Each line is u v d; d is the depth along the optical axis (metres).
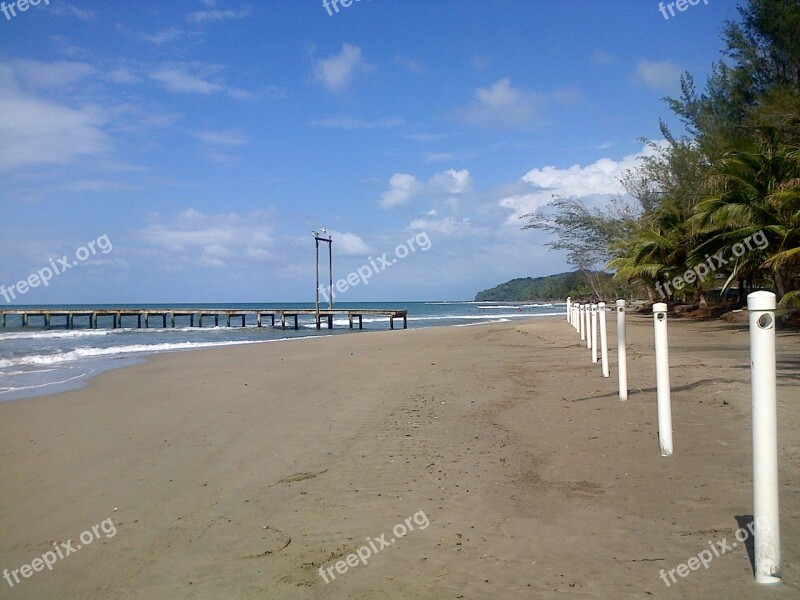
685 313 36.53
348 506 5.37
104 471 6.92
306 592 3.90
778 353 14.17
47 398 12.37
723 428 6.82
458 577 3.95
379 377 13.58
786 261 20.98
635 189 39.25
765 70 26.31
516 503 5.16
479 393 10.57
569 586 3.72
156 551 4.68
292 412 9.87
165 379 14.80
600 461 6.06
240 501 5.68
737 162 22.73
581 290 51.06
